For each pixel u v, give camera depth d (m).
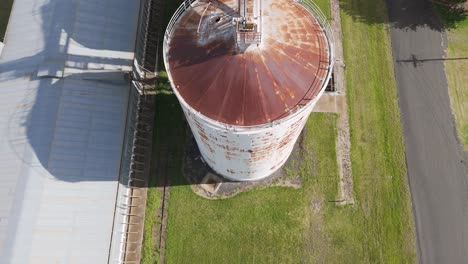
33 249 18.72
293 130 15.57
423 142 23.23
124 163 21.73
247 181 22.45
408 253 21.02
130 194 22.20
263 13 13.38
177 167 22.91
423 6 26.64
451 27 26.06
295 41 13.52
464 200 21.98
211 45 13.23
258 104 13.03
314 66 13.72
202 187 22.39
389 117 23.81
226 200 22.11
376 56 25.33
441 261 20.86
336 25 26.12
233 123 13.28
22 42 23.12
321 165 22.70
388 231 21.42
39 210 19.28
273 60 12.84
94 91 22.16
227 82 12.90
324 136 23.34
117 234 20.62
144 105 24.16
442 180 22.39
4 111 21.56
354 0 26.86
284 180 22.45
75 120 21.27
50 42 22.44
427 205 21.91
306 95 13.39
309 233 21.44
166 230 21.64
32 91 21.53
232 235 21.47
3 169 20.25
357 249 21.14
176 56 13.99
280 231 21.50
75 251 19.27
